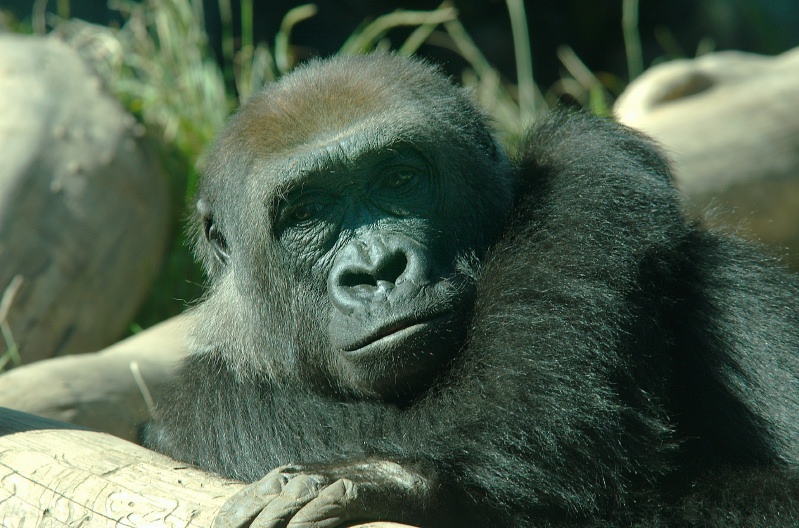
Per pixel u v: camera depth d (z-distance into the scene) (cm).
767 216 2873
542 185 1418
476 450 1210
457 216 1402
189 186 3278
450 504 1173
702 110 3000
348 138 1353
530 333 1257
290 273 1422
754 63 3203
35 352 2683
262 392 1477
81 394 2130
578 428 1216
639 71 4991
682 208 1515
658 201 1388
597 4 5572
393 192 1369
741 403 1359
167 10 3950
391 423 1340
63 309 2761
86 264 2848
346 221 1373
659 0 5575
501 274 1327
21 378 2144
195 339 1622
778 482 1230
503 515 1213
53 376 2161
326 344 1416
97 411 2117
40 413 2044
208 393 1516
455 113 1463
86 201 2911
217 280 1612
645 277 1341
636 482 1269
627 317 1284
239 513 1088
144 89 3744
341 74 1451
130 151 3117
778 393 1345
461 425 1233
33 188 2844
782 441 1324
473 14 5597
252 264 1459
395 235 1339
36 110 3048
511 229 1389
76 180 2927
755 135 2928
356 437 1375
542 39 5681
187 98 3728
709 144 2897
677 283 1399
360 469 1142
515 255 1338
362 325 1288
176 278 3133
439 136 1398
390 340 1276
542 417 1216
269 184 1386
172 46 3891
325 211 1380
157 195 3158
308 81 1452
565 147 1460
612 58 5688
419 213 1365
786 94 3022
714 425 1382
